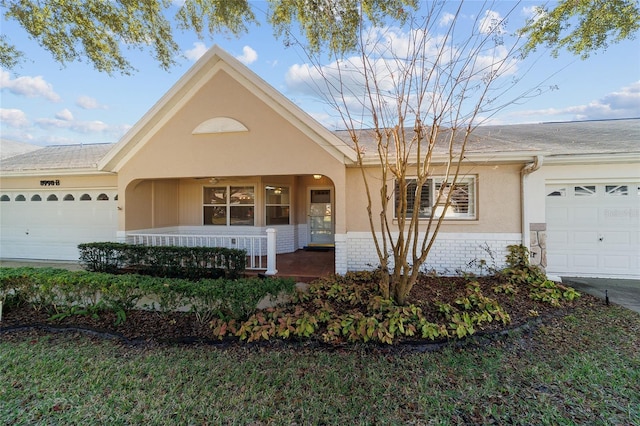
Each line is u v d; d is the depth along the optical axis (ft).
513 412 9.55
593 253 25.49
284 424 9.11
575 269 25.68
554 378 11.34
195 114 24.93
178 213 35.27
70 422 9.21
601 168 24.57
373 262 26.00
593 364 12.29
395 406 9.89
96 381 11.37
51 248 33.88
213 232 34.71
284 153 23.79
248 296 15.61
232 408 9.82
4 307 18.28
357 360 12.76
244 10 19.84
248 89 24.16
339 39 18.33
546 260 25.02
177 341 14.58
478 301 17.15
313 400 10.19
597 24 17.98
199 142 24.94
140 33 21.95
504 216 24.67
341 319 15.30
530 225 24.53
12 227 34.78
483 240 24.90
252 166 24.22
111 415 9.49
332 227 38.14
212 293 15.57
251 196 34.06
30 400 10.27
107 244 24.90
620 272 25.12
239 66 23.34
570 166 24.88
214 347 14.03
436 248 25.52
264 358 12.98
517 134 30.30
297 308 16.33
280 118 23.80
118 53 22.97
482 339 14.35
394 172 16.74
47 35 20.77
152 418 9.36
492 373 11.75
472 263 24.88
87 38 21.48
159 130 25.53
